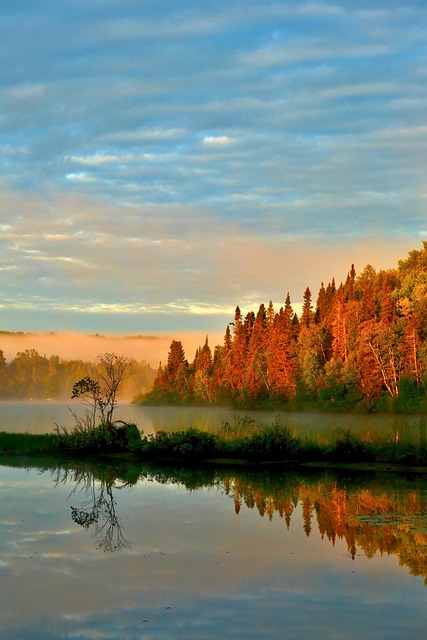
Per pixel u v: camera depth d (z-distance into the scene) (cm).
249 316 11638
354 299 9325
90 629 841
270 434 2509
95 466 2359
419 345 7444
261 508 1577
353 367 7694
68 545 1221
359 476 2108
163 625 855
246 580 1030
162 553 1175
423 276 8806
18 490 1836
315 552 1188
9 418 6034
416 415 6638
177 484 1956
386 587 999
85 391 2978
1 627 846
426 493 1792
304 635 827
